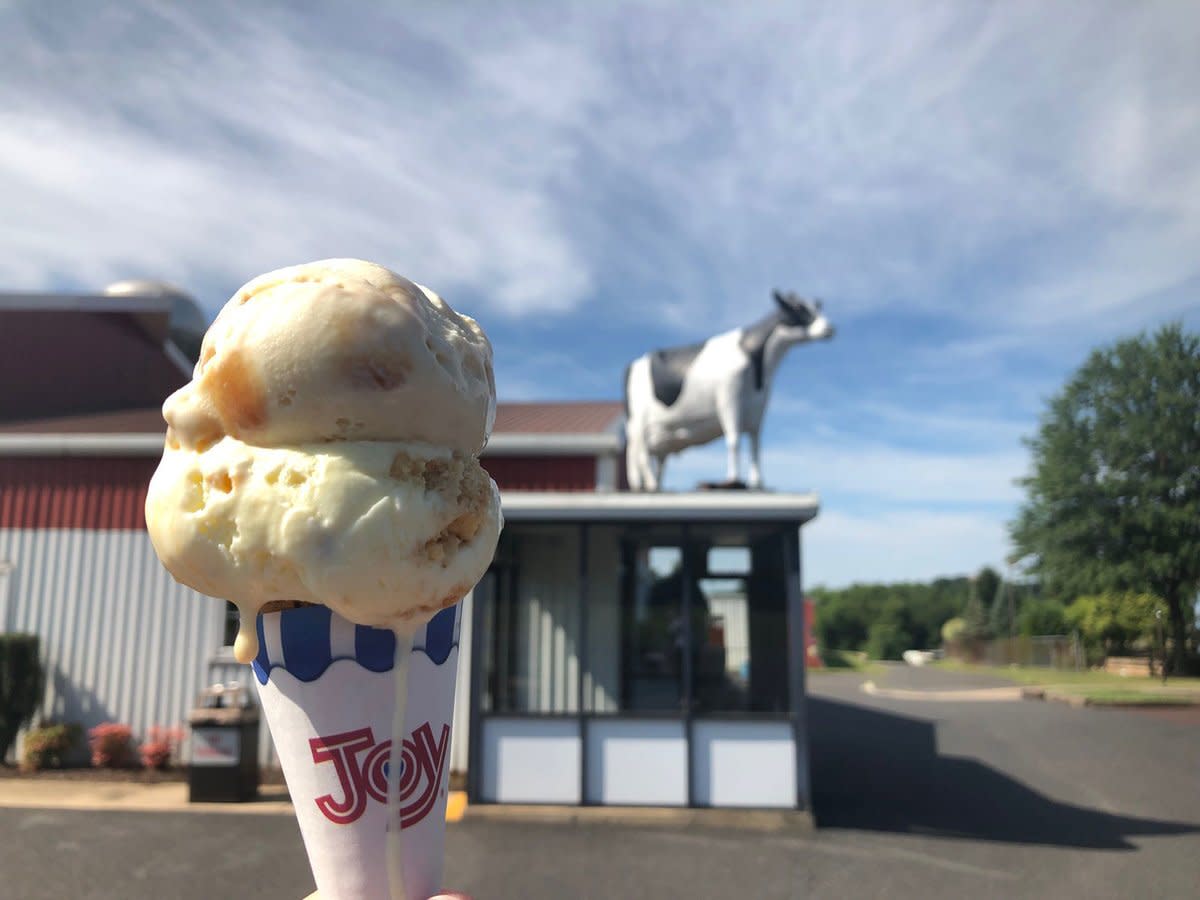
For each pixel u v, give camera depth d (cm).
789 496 791
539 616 859
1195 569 2786
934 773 1045
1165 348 2847
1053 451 2958
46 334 1339
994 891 589
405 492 155
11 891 578
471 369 175
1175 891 591
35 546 1012
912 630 6675
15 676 960
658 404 888
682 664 823
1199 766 1083
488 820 761
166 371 1595
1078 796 904
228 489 157
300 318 157
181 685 986
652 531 852
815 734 1428
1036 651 4016
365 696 160
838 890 588
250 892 577
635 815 767
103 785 891
